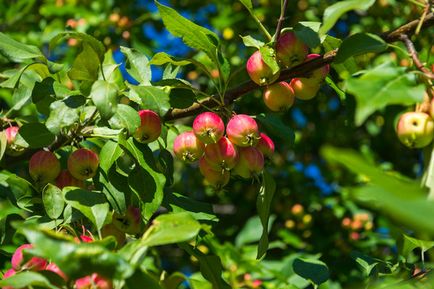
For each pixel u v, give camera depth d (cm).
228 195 253
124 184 134
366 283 139
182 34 135
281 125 142
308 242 220
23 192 139
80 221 135
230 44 247
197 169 259
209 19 266
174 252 252
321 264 140
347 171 248
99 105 126
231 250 170
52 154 137
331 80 140
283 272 166
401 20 254
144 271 114
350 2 124
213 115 131
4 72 152
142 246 114
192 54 250
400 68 116
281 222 238
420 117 119
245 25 253
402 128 119
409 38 125
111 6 249
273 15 258
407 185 93
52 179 137
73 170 134
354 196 94
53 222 130
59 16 251
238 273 171
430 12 126
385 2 256
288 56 130
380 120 250
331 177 250
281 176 250
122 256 114
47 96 139
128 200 134
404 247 135
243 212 247
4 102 206
